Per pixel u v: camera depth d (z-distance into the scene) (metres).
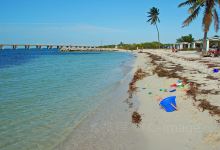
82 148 7.97
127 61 48.56
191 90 14.88
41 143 8.37
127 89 17.52
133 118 10.65
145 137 8.59
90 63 43.22
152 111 11.59
